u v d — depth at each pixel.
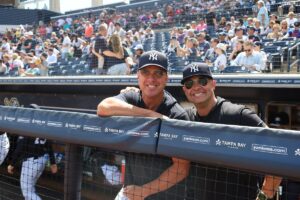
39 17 23.34
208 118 2.61
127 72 6.78
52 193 4.46
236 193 2.37
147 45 10.43
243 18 10.06
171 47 8.55
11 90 8.09
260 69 6.19
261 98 5.11
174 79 5.30
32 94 7.70
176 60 7.70
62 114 2.78
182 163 2.45
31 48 14.52
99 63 7.08
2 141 4.64
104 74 6.95
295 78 4.38
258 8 9.68
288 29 8.30
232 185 2.37
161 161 2.62
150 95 2.70
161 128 2.28
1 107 3.29
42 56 9.25
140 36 11.02
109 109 2.51
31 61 9.66
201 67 2.57
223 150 2.03
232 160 2.00
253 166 1.94
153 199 2.65
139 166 2.73
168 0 16.17
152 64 2.64
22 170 4.59
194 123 2.16
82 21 17.75
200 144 2.12
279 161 1.85
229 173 2.37
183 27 10.76
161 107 2.77
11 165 4.75
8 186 4.86
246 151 1.96
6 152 4.71
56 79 6.79
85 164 3.82
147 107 2.79
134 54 8.66
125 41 10.20
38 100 7.60
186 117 2.74
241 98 5.27
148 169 2.68
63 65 9.39
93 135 2.57
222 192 2.40
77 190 3.01
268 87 4.70
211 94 2.60
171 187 2.56
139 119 2.38
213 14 10.69
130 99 2.82
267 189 2.22
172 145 2.22
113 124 2.48
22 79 7.41
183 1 15.22
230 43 8.12
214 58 7.31
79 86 6.83
